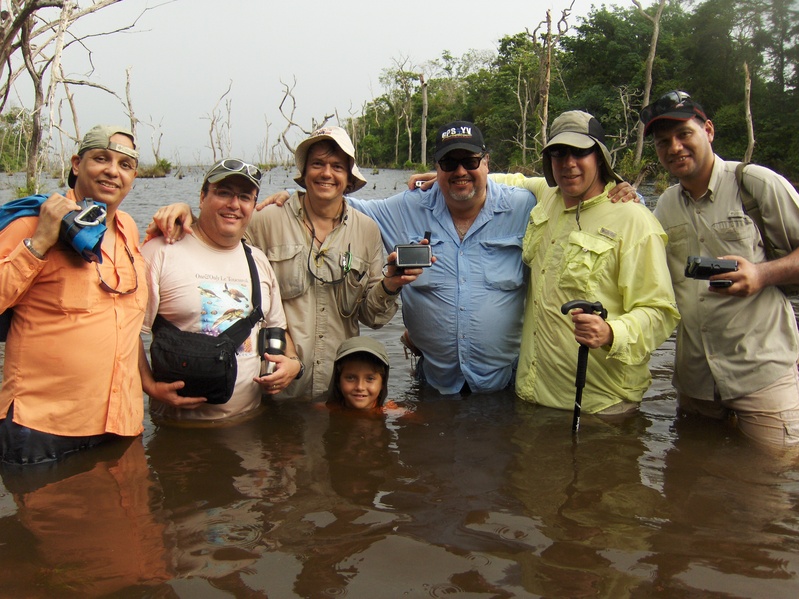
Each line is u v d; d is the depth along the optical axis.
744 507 2.86
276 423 3.99
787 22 32.22
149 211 19.69
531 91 41.94
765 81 34.19
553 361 4.13
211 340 3.68
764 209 3.64
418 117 67.81
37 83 12.47
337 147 4.03
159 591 2.19
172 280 3.77
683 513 2.80
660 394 4.58
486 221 4.41
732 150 31.30
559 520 2.73
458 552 2.46
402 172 60.81
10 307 3.30
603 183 3.96
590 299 3.85
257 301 3.98
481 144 4.14
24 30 10.97
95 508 2.82
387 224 4.73
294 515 2.76
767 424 3.72
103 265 3.38
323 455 3.48
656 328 3.71
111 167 3.29
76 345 3.29
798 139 29.16
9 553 2.44
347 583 2.25
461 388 4.68
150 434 3.74
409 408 4.33
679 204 3.96
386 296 4.19
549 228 4.13
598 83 40.81
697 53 35.09
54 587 2.21
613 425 3.94
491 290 4.43
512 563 2.38
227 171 3.67
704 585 2.24
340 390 4.32
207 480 3.13
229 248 3.95
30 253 3.08
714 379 3.91
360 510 2.81
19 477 3.13
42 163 16.58
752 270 3.50
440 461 3.39
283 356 4.05
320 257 4.27
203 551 2.46
